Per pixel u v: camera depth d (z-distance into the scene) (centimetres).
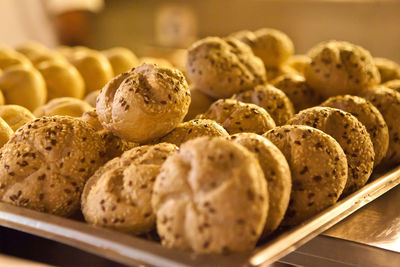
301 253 81
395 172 88
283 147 75
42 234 69
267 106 95
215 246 62
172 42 270
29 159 76
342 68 100
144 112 75
